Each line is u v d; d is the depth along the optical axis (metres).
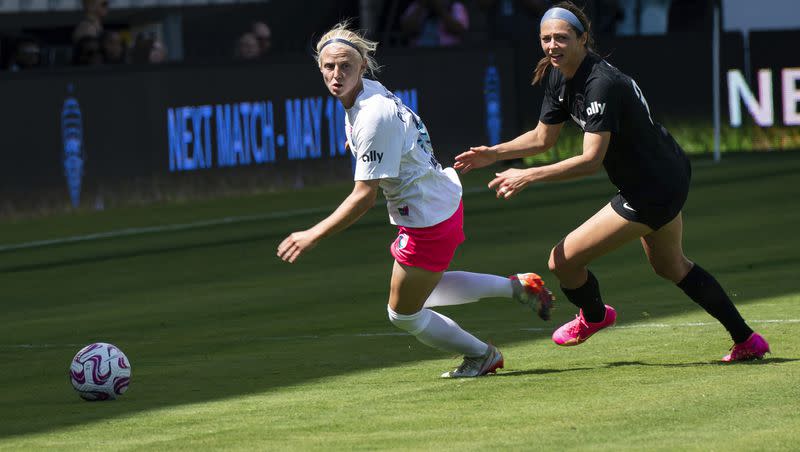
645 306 29.77
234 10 87.69
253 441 17.16
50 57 80.19
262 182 66.56
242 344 27.59
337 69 20.39
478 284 21.95
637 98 21.06
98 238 52.50
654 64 76.69
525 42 74.88
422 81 71.31
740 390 19.08
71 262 45.94
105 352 21.38
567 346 24.81
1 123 58.84
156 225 55.75
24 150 59.56
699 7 90.69
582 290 22.44
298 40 89.62
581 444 16.06
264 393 21.36
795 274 33.81
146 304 35.41
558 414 18.00
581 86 21.25
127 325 31.64
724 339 24.56
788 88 77.75
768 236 42.81
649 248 22.30
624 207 21.42
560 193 61.19
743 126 78.00
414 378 22.12
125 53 70.69
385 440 16.81
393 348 25.89
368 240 47.78
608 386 20.05
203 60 64.56
